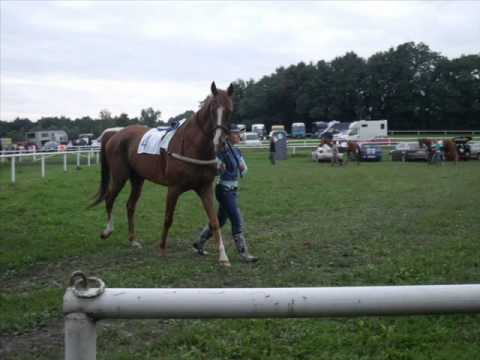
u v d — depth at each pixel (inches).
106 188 325.4
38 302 195.8
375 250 280.2
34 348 155.3
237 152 261.0
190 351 149.0
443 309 62.1
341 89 3491.6
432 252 269.7
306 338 156.2
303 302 61.6
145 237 323.6
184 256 277.1
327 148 1162.0
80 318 60.9
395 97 3353.8
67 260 267.6
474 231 330.0
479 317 171.5
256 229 356.2
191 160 255.4
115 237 322.3
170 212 270.1
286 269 246.1
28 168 980.6
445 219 377.4
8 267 250.7
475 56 3284.9
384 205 465.1
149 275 231.8
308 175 793.6
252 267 250.8
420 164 1094.4
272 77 4057.6
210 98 253.3
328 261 260.1
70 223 362.0
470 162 1141.7
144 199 495.2
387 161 1214.3
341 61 3614.7
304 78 3782.0
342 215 412.5
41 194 496.7
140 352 150.5
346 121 3656.5
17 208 413.7
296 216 410.6
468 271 231.6
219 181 262.1
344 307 61.6
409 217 394.3
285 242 307.9
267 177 754.2
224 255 253.6
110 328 169.8
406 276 221.6
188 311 61.3
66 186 571.5
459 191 562.3
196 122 256.5
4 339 162.6
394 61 3307.1
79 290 61.7
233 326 166.4
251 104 3956.7
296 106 3745.1
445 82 3230.8
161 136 279.9
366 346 150.7
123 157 305.9
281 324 167.3
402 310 61.9
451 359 141.5
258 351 147.3
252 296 61.8
